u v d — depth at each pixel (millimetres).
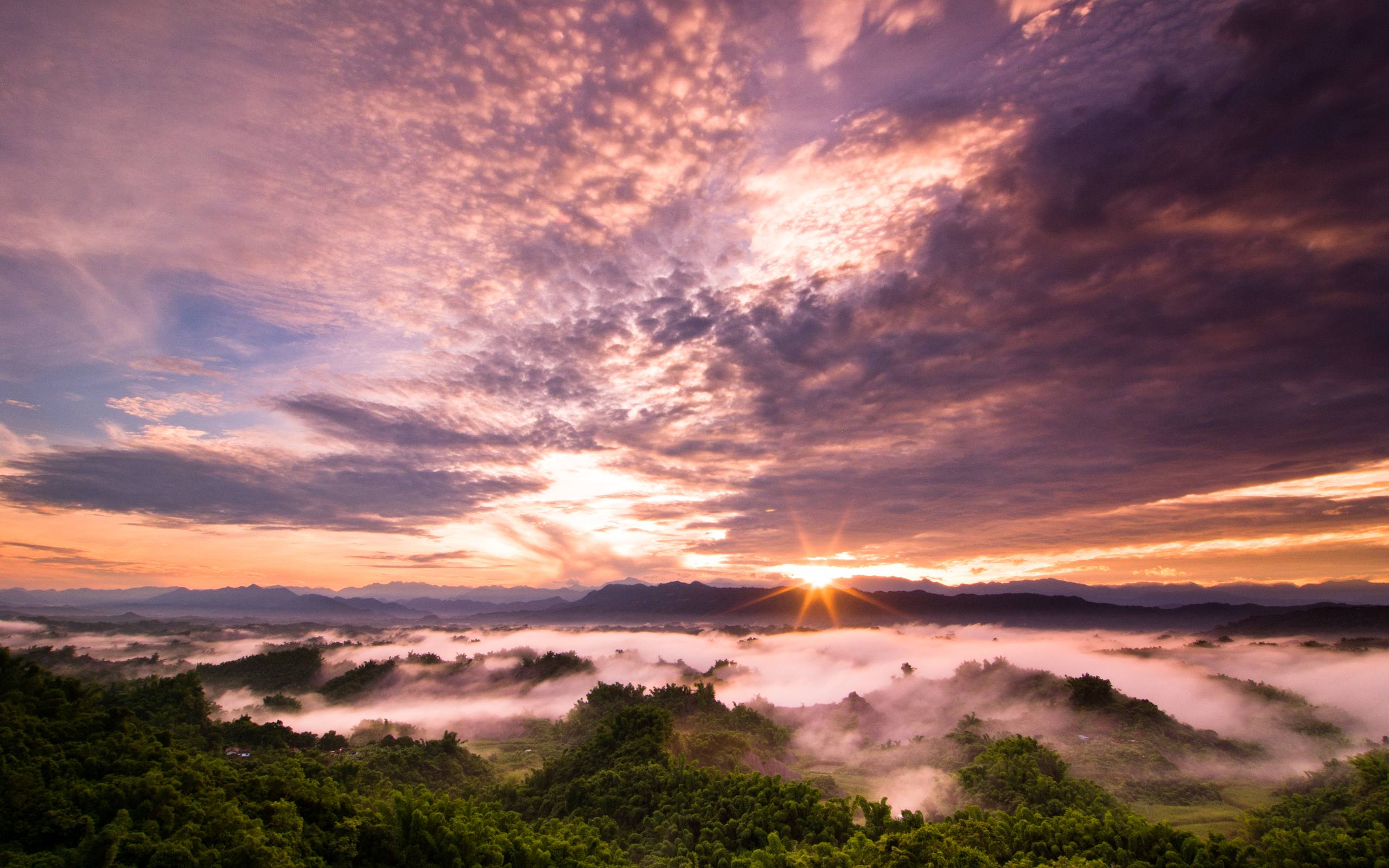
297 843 56750
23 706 66750
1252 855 68562
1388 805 80562
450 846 61375
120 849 45594
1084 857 69875
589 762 111625
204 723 129000
